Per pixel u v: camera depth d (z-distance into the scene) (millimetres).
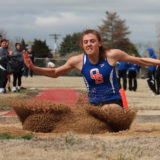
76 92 28562
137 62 10094
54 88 33719
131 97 23406
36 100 10094
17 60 26391
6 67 24703
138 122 13914
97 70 9875
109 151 6812
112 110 9602
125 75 31016
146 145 7430
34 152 6543
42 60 53188
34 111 9797
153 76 27422
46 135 9047
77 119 9750
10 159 6078
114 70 10016
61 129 9664
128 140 8016
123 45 131625
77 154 6457
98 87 10008
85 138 8047
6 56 24453
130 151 6820
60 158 6180
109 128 9805
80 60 10117
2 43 24469
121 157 6328
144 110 16156
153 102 19734
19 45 26438
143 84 43562
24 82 42594
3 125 11625
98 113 9609
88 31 9875
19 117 10148
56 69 10312
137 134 9438
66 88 33719
